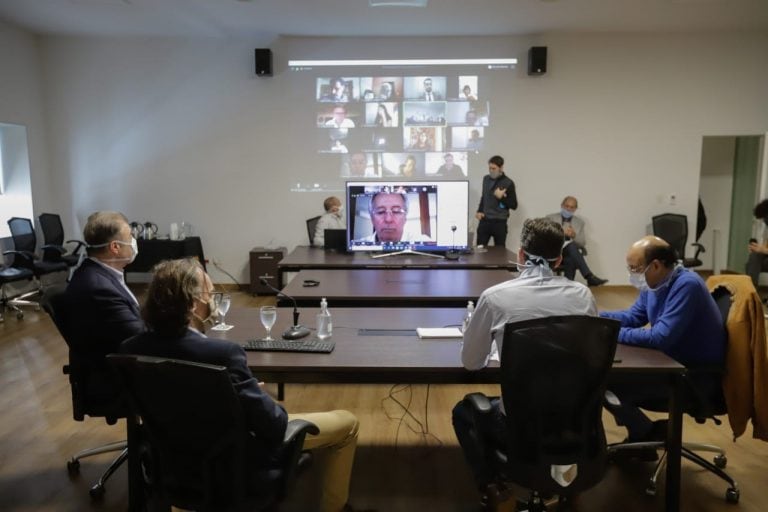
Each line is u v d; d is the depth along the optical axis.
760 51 6.63
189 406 1.51
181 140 6.86
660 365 2.07
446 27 6.26
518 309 1.87
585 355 1.72
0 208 6.44
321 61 6.72
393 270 4.02
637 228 6.95
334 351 2.22
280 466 1.71
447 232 4.53
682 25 6.27
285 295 3.04
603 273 7.02
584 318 1.70
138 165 6.90
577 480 1.78
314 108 6.79
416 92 6.75
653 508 2.30
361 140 6.82
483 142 6.81
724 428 3.05
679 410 2.13
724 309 2.44
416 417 3.23
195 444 1.57
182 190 6.94
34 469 2.63
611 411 1.91
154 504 1.70
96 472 2.61
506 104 6.75
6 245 6.23
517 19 5.95
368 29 6.34
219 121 6.83
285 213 6.96
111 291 2.22
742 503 2.34
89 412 2.33
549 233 1.96
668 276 2.42
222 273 7.06
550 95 6.73
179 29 6.34
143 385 1.51
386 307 3.04
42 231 6.14
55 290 2.37
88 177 6.90
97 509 2.31
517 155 6.84
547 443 1.77
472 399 1.93
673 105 6.75
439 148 6.82
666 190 6.89
